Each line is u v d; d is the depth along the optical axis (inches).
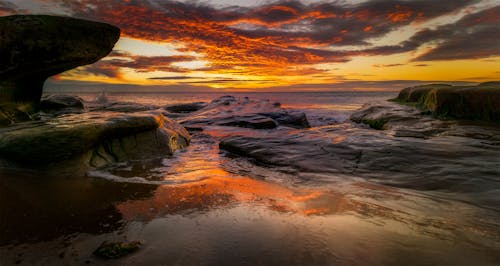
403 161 205.6
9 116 297.6
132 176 189.5
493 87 379.2
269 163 234.4
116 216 116.5
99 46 356.8
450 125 332.8
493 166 183.0
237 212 120.4
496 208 129.6
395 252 84.7
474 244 91.4
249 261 80.4
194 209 124.6
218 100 897.5
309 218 113.2
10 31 285.4
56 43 313.1
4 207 124.7
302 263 78.8
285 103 1622.8
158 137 271.6
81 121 225.9
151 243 92.4
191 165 232.1
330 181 183.3
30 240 95.3
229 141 306.3
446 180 168.9
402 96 643.5
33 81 337.1
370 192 157.3
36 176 176.2
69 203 132.0
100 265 80.6
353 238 93.7
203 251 86.4
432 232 100.6
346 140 269.6
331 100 2021.4
